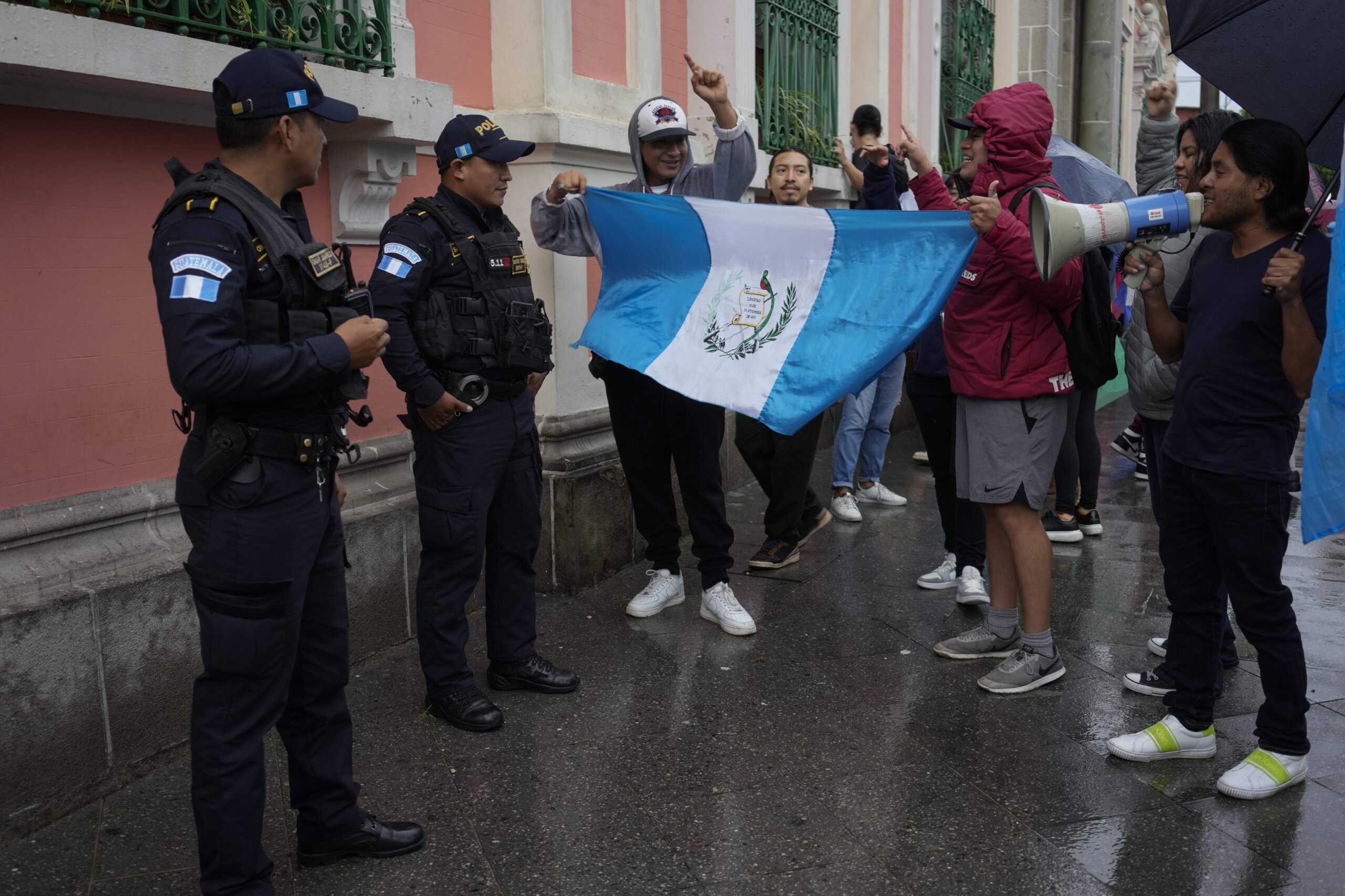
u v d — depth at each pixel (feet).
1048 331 11.62
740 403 12.45
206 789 7.60
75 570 9.78
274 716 7.87
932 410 15.38
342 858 8.89
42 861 8.78
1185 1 10.37
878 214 12.19
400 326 10.25
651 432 14.15
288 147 7.63
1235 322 9.53
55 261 9.86
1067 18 49.57
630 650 13.50
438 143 10.95
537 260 15.37
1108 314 11.63
